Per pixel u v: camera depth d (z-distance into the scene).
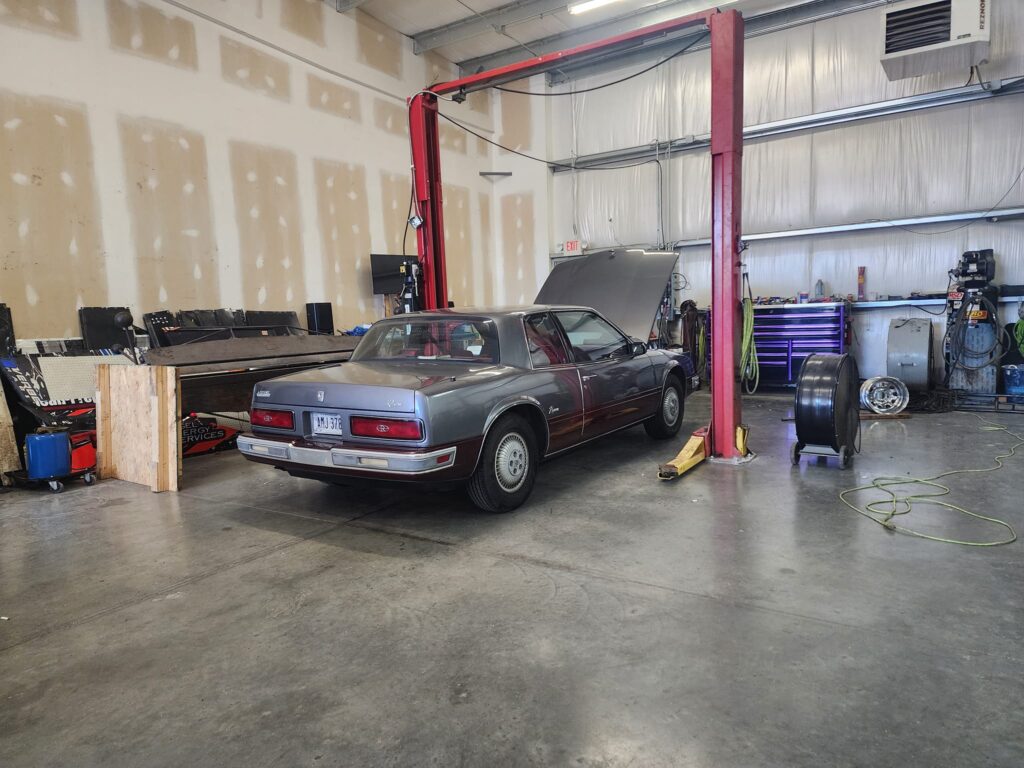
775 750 1.64
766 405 7.79
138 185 6.57
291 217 8.14
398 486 3.38
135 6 6.50
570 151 11.18
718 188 4.56
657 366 5.41
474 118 11.27
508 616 2.44
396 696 1.95
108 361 5.89
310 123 8.36
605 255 6.58
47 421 5.19
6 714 1.93
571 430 4.21
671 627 2.30
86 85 6.14
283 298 8.07
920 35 6.98
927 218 8.16
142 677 2.11
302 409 3.58
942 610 2.37
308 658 2.19
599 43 4.89
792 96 9.08
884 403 6.70
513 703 1.89
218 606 2.63
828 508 3.63
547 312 4.37
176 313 6.86
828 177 8.95
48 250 5.91
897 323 7.46
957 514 3.46
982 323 7.04
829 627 2.27
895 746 1.64
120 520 3.90
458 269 11.05
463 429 3.36
